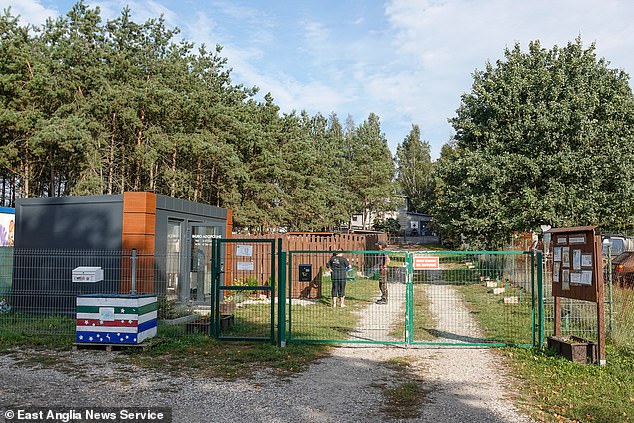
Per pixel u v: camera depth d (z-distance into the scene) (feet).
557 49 77.15
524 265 60.49
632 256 60.03
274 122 124.98
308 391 22.88
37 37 94.84
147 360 28.55
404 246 200.03
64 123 75.72
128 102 84.02
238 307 48.70
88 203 44.09
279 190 119.24
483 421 19.24
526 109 69.92
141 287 42.29
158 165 95.71
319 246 68.08
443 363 28.43
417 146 292.20
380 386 23.82
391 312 47.55
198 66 109.70
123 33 94.12
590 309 38.40
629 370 26.63
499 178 66.95
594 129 67.00
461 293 61.31
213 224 53.57
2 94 80.79
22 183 97.50
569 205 64.49
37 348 31.48
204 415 19.62
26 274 44.62
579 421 19.43
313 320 42.47
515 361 28.81
